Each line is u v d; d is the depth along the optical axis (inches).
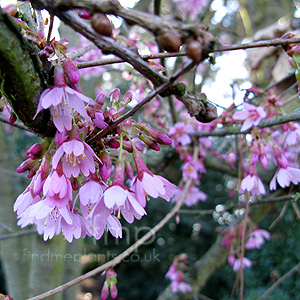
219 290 41.6
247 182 10.6
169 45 3.8
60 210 5.4
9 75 4.8
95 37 4.2
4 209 19.0
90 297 39.8
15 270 18.3
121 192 5.7
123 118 5.4
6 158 19.9
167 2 25.7
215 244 21.7
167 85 4.5
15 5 5.6
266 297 28.9
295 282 29.3
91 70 18.9
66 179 5.5
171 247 50.3
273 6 22.8
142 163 6.3
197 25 3.9
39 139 30.4
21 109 5.3
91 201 5.7
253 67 17.8
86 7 3.9
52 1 3.9
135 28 17.1
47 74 5.6
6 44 4.6
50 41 5.5
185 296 21.6
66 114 5.4
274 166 17.7
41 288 15.7
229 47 5.1
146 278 48.2
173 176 37.1
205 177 51.6
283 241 32.0
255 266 34.5
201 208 51.0
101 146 6.2
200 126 16.3
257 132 10.6
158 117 17.6
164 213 50.0
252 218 19.3
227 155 17.6
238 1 25.0
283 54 16.2
